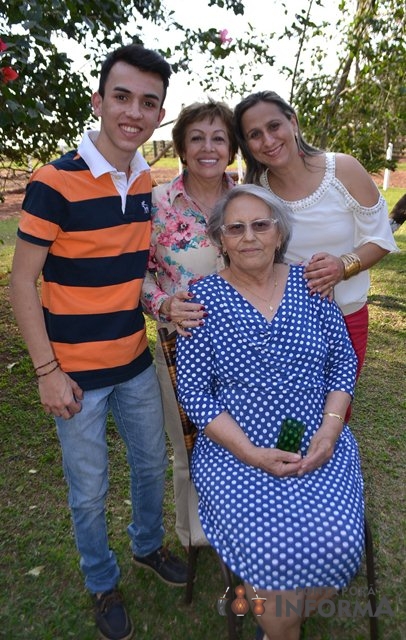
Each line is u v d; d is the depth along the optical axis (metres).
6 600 2.34
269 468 1.83
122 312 1.97
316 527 1.70
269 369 2.02
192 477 2.03
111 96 1.83
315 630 2.19
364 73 4.52
